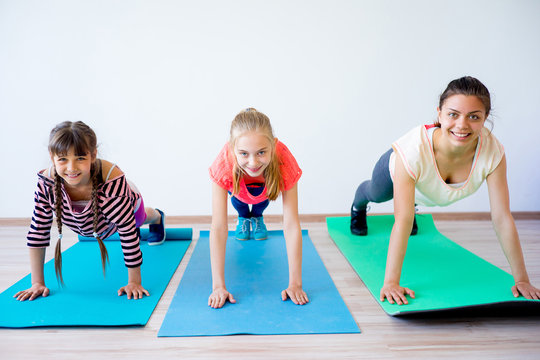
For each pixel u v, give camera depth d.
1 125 2.65
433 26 2.69
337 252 2.04
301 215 2.84
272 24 2.66
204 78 2.69
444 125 1.27
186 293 1.49
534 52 2.73
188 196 2.81
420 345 1.15
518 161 2.83
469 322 1.29
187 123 2.72
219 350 1.12
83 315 1.30
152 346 1.14
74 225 1.53
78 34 2.60
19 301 1.40
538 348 1.14
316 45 2.68
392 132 2.79
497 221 1.39
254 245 2.12
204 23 2.64
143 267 1.78
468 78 1.25
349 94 2.74
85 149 1.27
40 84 2.63
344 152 2.79
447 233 2.44
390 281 1.43
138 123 2.71
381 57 2.71
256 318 1.29
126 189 1.47
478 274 1.61
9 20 2.56
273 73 2.70
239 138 1.26
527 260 1.91
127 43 2.63
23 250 2.09
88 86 2.65
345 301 1.45
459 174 1.42
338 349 1.13
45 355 1.09
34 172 2.70
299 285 1.47
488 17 2.69
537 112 2.78
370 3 2.66
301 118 2.75
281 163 1.43
